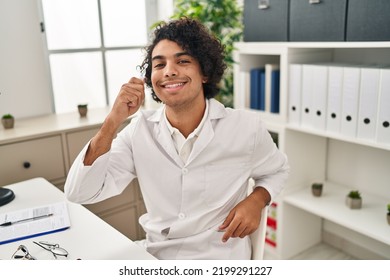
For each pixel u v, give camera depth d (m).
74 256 1.12
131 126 1.33
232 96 2.66
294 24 1.94
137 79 1.20
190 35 1.18
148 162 1.27
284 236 2.26
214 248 1.27
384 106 1.68
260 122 1.33
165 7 2.75
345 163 2.27
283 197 2.18
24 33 2.16
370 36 1.63
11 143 1.79
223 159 1.29
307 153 2.25
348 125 1.84
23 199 1.55
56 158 1.94
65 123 2.06
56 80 2.44
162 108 1.34
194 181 1.25
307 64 2.03
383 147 1.70
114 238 1.22
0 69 2.11
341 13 1.72
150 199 1.29
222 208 1.28
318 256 2.33
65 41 2.43
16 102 2.19
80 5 2.45
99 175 1.17
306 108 2.01
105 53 2.62
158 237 1.31
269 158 1.36
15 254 1.13
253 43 2.16
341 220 1.88
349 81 1.79
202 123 1.26
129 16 2.69
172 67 1.15
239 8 2.50
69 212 1.42
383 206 2.02
